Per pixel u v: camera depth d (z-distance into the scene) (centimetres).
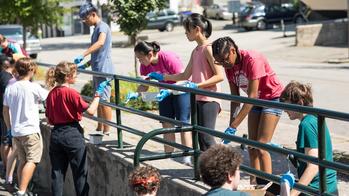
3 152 1022
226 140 627
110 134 959
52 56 3847
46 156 1023
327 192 512
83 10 984
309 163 519
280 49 3347
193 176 696
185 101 812
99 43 973
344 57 2831
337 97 1634
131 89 1395
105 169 841
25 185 891
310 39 3347
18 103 880
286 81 2019
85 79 2080
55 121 785
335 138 1074
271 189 583
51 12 2884
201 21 750
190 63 777
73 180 835
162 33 5188
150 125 1210
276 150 552
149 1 1691
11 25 3481
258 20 4678
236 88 682
